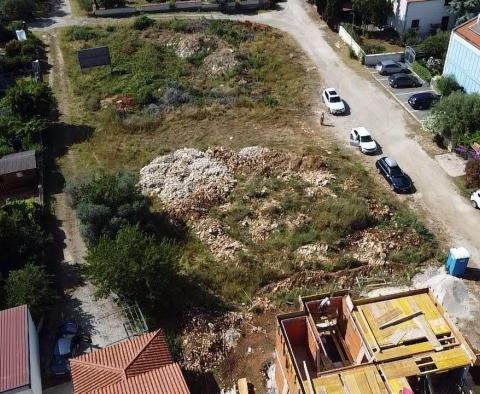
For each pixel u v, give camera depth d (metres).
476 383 25.97
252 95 52.31
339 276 32.91
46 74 57.25
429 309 25.66
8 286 29.89
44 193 40.75
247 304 31.69
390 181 40.16
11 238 32.84
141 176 41.75
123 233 31.14
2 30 63.03
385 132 46.66
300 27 65.00
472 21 48.03
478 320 30.38
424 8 58.69
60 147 46.12
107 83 54.81
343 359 25.88
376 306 25.73
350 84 53.53
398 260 34.09
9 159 41.12
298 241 35.22
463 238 36.09
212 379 27.62
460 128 42.41
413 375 22.97
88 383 24.78
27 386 23.48
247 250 35.09
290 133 46.66
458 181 40.91
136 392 23.73
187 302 31.58
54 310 31.38
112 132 47.62
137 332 29.56
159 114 49.38
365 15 60.78
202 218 37.66
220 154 43.50
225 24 63.84
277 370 26.23
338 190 39.19
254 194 39.19
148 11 70.00
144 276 29.41
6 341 25.53
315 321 26.58
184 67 57.19
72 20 68.69
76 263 34.62
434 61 54.00
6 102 47.09
